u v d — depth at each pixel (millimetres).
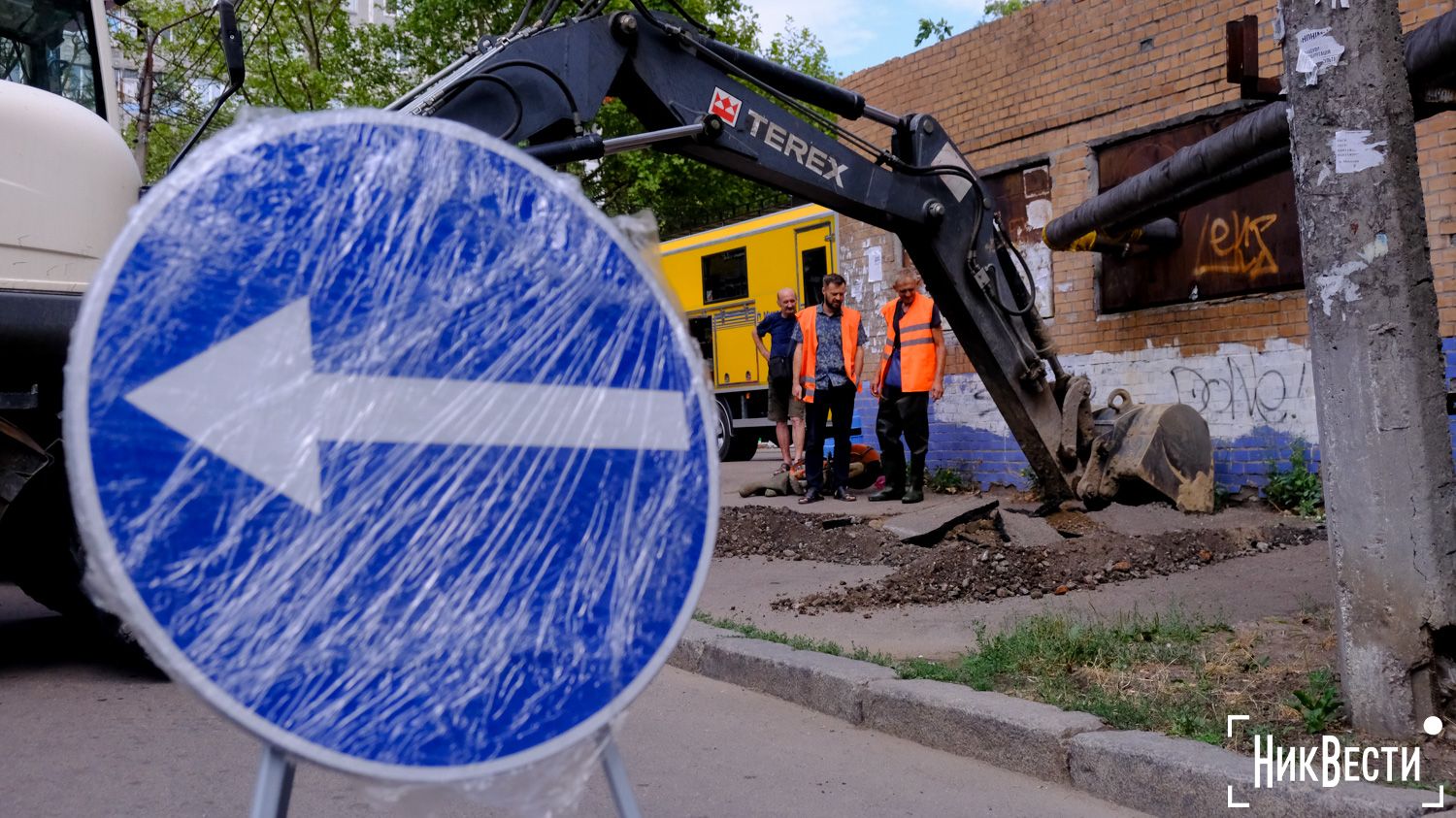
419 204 1406
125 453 1201
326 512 1299
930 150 7922
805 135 7312
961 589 6672
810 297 16219
